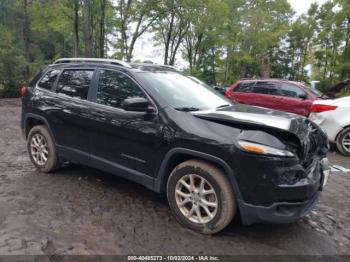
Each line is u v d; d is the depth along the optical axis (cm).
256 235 336
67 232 326
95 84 430
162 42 2847
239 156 297
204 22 2586
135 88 387
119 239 317
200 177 327
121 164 394
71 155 454
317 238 337
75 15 2061
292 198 296
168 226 346
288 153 297
